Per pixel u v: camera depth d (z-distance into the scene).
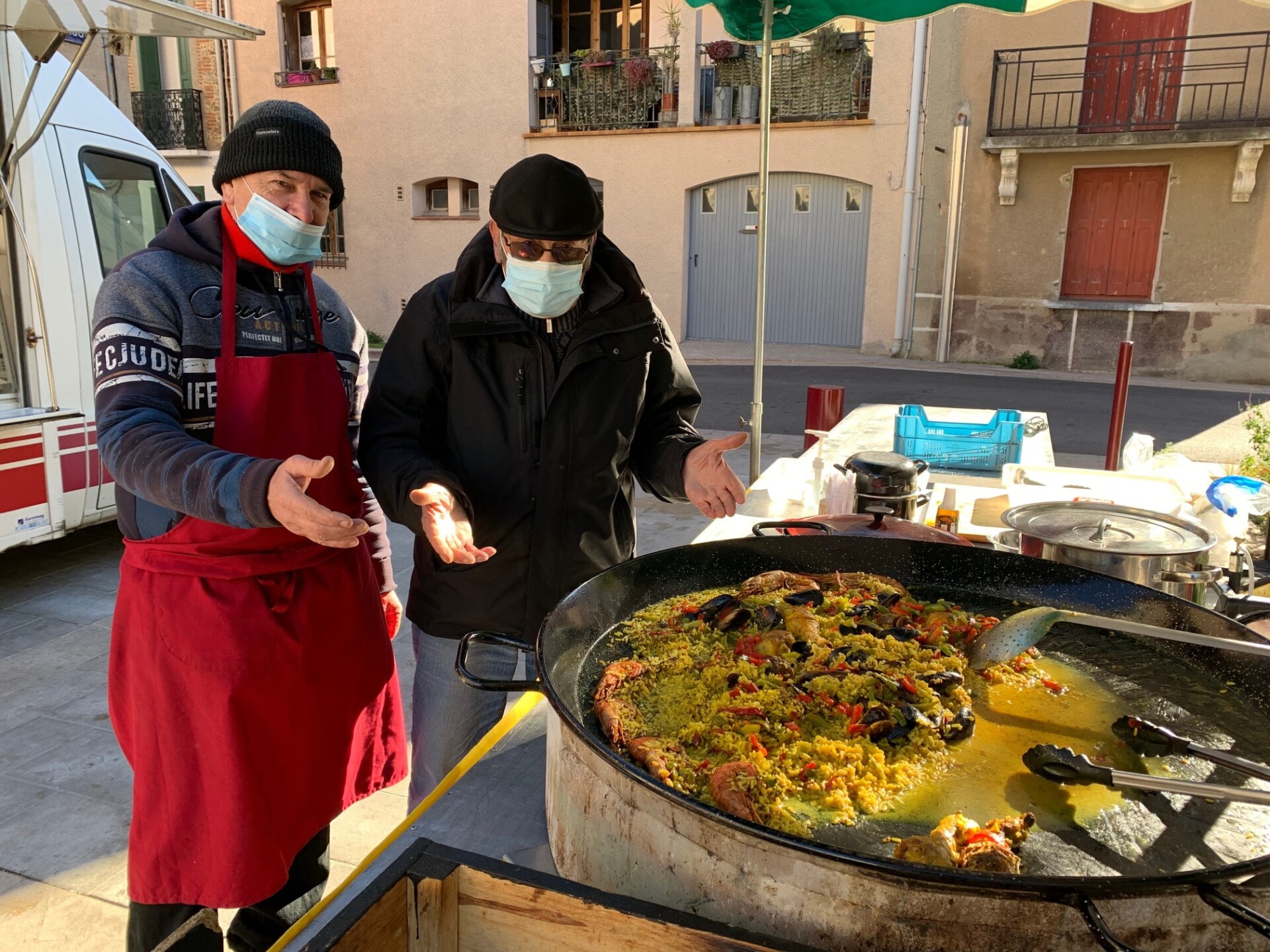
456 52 15.27
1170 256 12.53
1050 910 0.88
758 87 13.92
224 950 2.04
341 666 1.74
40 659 3.89
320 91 16.39
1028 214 13.00
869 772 1.28
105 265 4.71
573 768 1.22
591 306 1.92
